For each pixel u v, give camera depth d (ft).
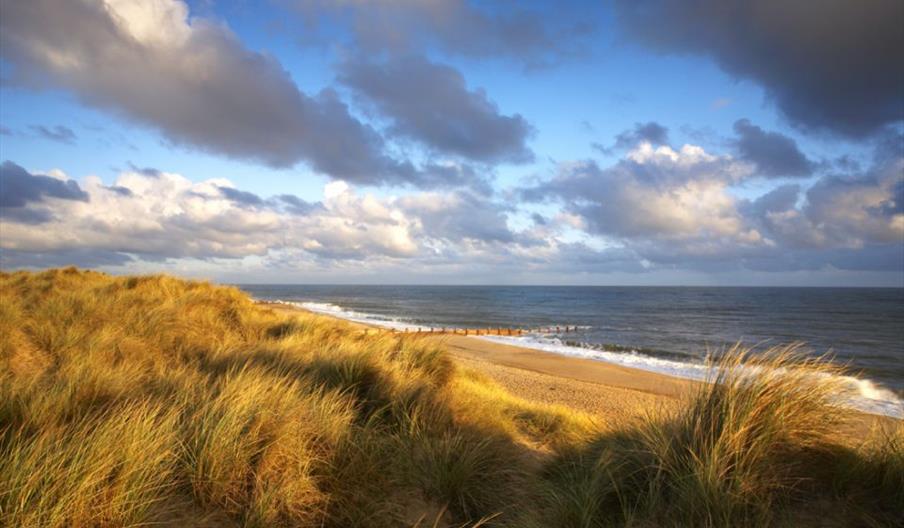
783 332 149.38
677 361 82.74
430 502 12.23
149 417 11.32
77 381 13.82
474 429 17.17
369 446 13.46
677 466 11.78
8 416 11.00
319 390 16.56
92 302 32.55
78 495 8.34
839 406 13.01
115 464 9.36
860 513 9.74
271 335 34.35
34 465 8.63
